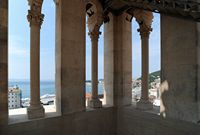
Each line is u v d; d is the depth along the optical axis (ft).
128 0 29.09
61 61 29.86
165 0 25.63
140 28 36.96
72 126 30.96
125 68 39.70
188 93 27.07
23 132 25.67
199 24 26.53
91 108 35.63
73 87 31.45
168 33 29.94
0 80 24.20
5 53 24.85
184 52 27.66
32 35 28.09
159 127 31.19
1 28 24.52
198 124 25.70
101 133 35.65
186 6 24.94
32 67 27.96
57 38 31.32
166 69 30.19
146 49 36.42
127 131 36.81
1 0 24.70
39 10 28.66
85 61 33.71
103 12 38.09
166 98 30.14
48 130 28.04
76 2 32.60
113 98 38.99
